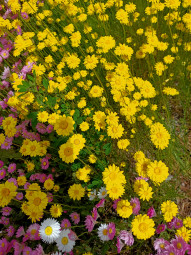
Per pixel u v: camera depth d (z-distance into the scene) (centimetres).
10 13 57
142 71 54
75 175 41
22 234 39
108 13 62
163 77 48
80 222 41
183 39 52
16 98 44
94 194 38
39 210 29
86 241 38
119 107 49
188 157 42
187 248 27
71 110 42
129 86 40
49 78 49
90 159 38
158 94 48
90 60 41
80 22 57
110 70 47
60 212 35
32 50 49
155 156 44
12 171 46
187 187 41
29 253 36
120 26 60
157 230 33
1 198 29
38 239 38
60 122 30
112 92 40
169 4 42
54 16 64
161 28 55
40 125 46
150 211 31
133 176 43
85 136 43
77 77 47
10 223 43
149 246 36
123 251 37
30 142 35
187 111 48
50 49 55
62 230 33
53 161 47
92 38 53
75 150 31
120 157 45
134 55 56
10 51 57
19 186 45
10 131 38
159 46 44
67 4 51
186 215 38
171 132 44
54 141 44
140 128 46
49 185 40
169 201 30
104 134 42
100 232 32
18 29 54
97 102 48
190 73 46
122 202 30
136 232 25
